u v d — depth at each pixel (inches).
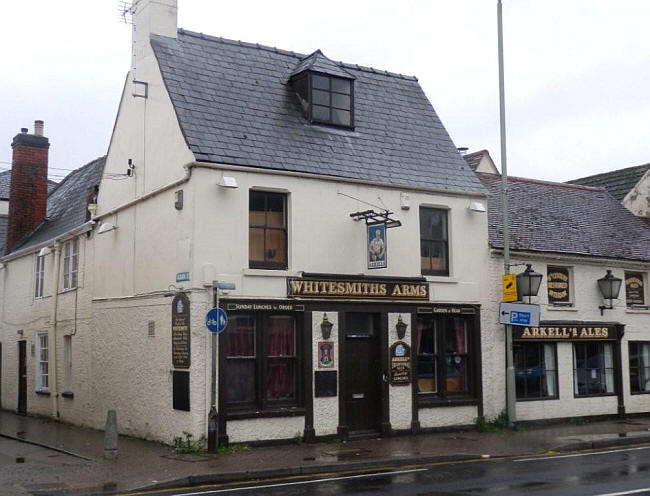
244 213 621.9
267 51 752.3
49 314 884.6
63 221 919.0
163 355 636.7
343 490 439.2
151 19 698.2
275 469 506.9
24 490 443.8
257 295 617.9
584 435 684.7
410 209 708.0
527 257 783.1
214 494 435.5
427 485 451.5
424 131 778.2
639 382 863.7
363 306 667.4
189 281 599.8
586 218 909.8
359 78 788.6
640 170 1088.8
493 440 654.5
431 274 721.6
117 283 733.3
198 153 608.7
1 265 1058.1
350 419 660.7
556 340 788.0
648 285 884.6
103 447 617.6
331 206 665.0
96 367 762.8
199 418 587.5
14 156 1021.2
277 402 628.1
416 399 688.4
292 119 697.0
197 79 677.9
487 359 737.6
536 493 416.5
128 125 741.3
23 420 856.9
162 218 655.1
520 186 922.7
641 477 469.4
